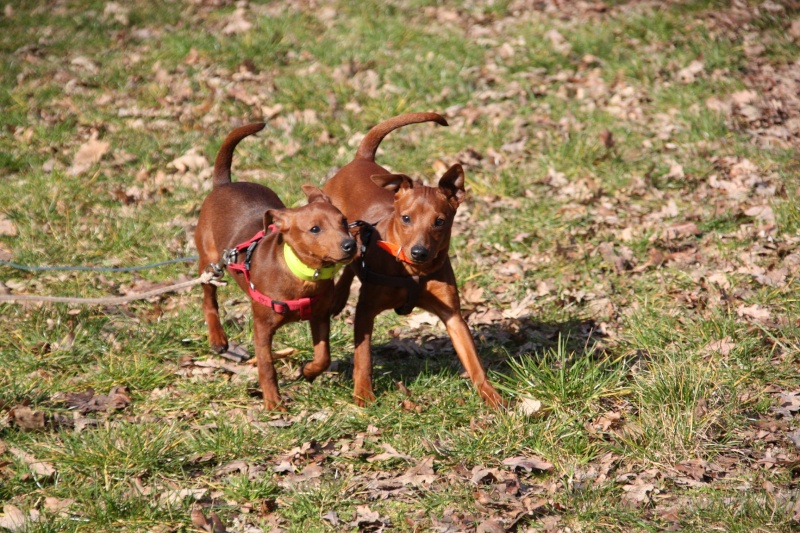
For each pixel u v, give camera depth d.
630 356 8.45
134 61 15.91
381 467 6.82
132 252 10.74
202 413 7.69
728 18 17.06
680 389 7.34
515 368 8.10
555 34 16.78
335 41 16.70
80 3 18.59
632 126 13.83
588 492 6.31
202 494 6.46
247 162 12.95
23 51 16.28
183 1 18.73
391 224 7.72
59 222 11.34
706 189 12.01
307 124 13.90
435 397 7.86
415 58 16.09
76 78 15.29
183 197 12.02
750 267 9.94
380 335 9.30
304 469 6.73
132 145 13.24
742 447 6.88
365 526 6.11
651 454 6.77
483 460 6.82
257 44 16.34
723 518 5.95
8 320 9.15
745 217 11.17
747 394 7.57
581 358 7.90
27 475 6.55
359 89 15.02
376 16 17.84
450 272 7.80
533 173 12.75
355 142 13.53
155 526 6.12
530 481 6.62
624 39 16.59
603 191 12.18
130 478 6.59
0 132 13.53
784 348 8.26
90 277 10.16
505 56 16.19
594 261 10.53
